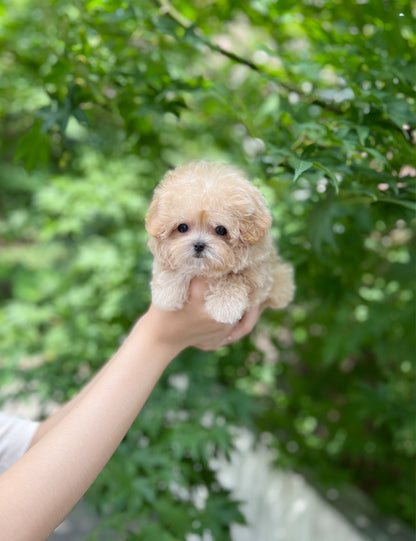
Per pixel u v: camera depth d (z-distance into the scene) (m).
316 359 1.35
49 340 1.28
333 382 1.39
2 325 1.40
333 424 1.32
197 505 1.02
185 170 0.59
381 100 0.64
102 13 0.81
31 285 1.83
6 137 1.52
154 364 0.55
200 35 0.80
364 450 1.25
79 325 1.28
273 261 0.65
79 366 1.17
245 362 1.22
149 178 1.27
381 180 0.64
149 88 0.79
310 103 0.78
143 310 1.18
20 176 2.04
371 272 1.09
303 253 0.82
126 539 0.78
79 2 0.79
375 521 1.19
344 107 0.75
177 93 0.79
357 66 0.71
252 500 1.41
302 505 1.24
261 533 1.34
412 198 0.66
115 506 0.84
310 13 0.89
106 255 1.35
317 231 0.71
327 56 0.72
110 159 1.43
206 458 0.88
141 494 0.82
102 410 0.51
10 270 2.16
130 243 1.37
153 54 0.88
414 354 1.02
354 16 0.82
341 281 0.95
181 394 1.00
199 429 0.91
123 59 0.85
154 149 0.95
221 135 1.24
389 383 1.18
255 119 1.13
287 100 0.70
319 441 1.35
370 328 1.02
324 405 1.32
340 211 0.77
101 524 0.79
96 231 1.62
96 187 1.39
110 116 1.17
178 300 0.56
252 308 0.62
